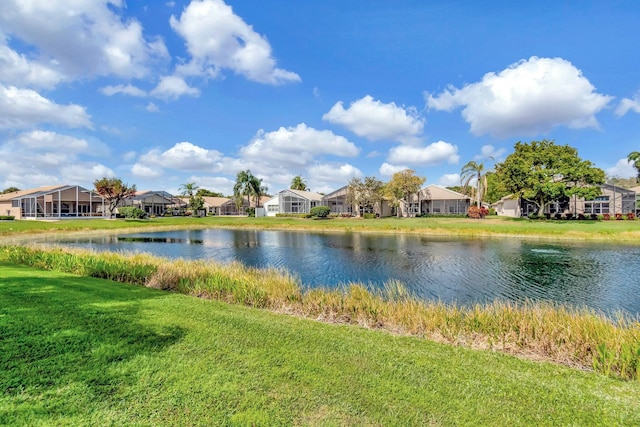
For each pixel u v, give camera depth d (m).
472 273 13.20
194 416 2.82
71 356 3.80
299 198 56.94
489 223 34.78
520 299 9.73
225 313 5.77
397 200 48.69
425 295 10.16
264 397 3.14
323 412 2.96
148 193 61.81
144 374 3.47
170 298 6.72
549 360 4.70
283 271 13.59
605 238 23.98
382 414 2.96
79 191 49.25
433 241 24.08
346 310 7.08
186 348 4.15
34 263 10.53
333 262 15.78
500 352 4.81
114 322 4.96
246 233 31.92
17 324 4.70
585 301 9.56
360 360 4.02
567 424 2.92
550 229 27.22
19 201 45.94
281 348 4.28
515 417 3.00
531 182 38.34
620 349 4.48
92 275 9.27
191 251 19.83
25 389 3.11
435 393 3.34
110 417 2.77
